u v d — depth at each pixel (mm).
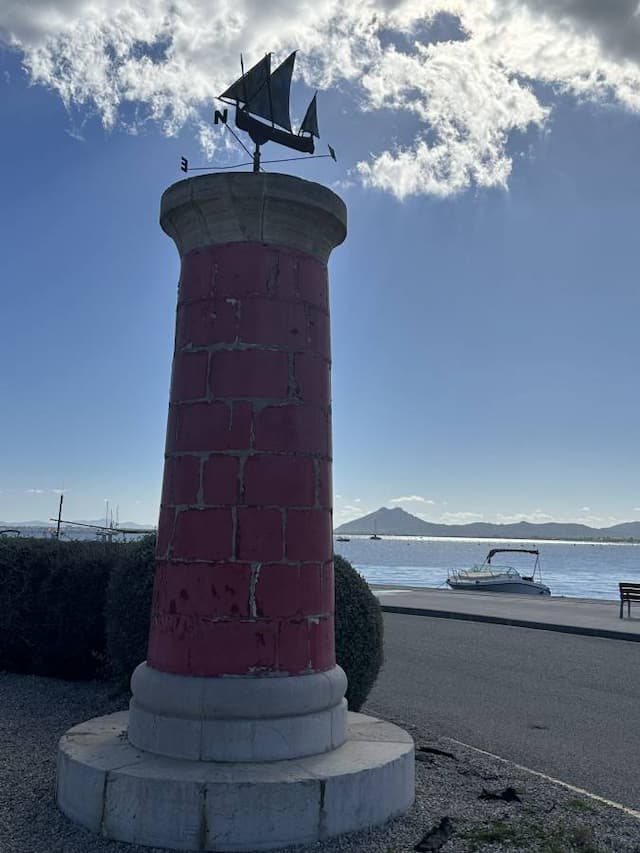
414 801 4926
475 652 12547
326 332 5336
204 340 5023
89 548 8844
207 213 5074
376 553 196125
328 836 4266
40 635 8570
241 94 5441
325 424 5176
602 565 132125
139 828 4156
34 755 5793
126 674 7348
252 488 4773
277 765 4449
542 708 8688
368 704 8711
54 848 4125
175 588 4789
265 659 4633
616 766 6441
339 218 5320
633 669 11133
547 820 4719
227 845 4082
